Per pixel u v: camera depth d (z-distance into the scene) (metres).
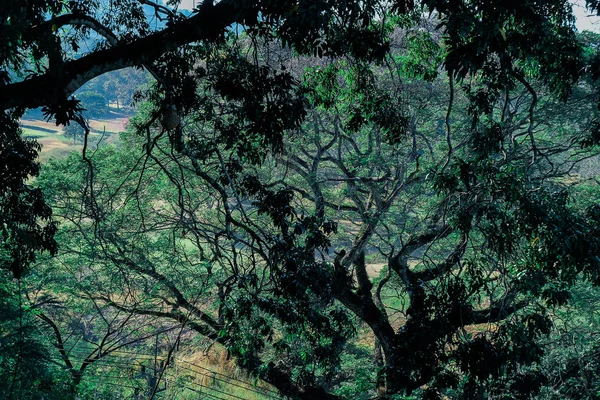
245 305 10.48
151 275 17.73
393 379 10.76
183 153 9.66
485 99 10.27
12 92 7.14
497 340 9.98
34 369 11.00
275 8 7.71
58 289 17.70
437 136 24.11
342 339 13.42
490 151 10.91
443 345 10.64
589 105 19.00
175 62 9.02
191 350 25.27
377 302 20.28
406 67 13.48
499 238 10.03
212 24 7.84
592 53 13.20
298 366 18.62
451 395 14.45
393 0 8.39
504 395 12.16
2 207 9.54
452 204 12.02
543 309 10.27
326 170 26.84
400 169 19.94
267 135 9.45
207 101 10.38
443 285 10.68
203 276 17.97
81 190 18.86
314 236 10.41
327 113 20.23
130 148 21.38
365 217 20.38
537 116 19.77
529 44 8.70
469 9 7.59
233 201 25.47
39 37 7.41
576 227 9.38
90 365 16.06
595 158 27.83
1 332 11.51
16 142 9.42
